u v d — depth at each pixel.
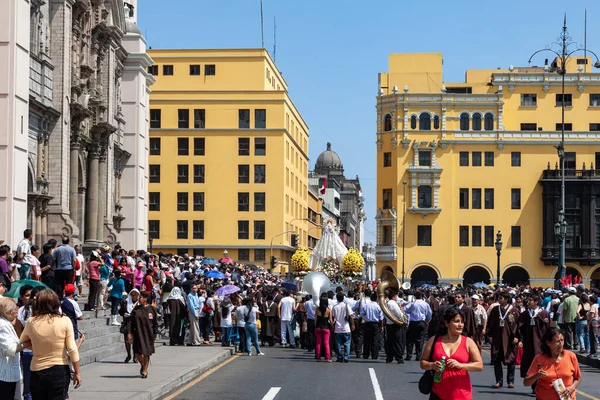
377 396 20.52
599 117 93.12
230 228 89.56
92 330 28.72
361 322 32.28
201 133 89.88
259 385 22.45
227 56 92.25
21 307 16.84
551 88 93.69
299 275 51.50
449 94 93.50
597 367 30.39
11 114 35.06
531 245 92.31
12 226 35.03
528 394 21.84
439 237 92.94
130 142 59.28
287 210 93.69
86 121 48.47
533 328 22.23
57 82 42.44
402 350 29.55
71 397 18.42
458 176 93.12
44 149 41.31
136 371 23.62
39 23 40.56
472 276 94.56
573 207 91.75
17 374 13.88
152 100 89.88
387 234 94.19
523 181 92.69
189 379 23.61
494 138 92.56
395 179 93.62
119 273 31.94
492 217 92.69
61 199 42.16
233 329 35.00
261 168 90.00
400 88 97.38
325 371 26.38
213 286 40.81
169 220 89.56
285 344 37.00
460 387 11.71
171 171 89.88
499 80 93.69
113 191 55.28
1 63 35.09
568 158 92.38
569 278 57.84
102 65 51.50
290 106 95.56
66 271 28.41
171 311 33.91
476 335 27.19
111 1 51.91
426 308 31.16
